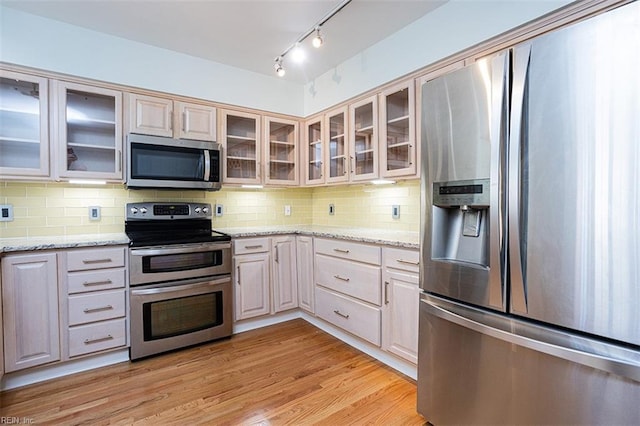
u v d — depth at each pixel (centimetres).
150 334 228
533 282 115
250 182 300
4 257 183
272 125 321
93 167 241
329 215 350
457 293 143
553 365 110
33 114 215
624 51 93
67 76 221
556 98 107
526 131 115
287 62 282
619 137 95
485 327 127
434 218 154
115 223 262
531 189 115
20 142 215
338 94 287
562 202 107
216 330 255
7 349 184
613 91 96
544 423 113
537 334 114
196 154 265
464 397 140
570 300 106
